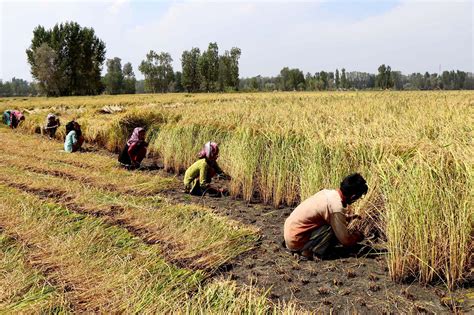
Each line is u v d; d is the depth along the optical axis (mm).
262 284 4180
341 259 4746
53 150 12594
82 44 75875
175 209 6297
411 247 4105
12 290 3834
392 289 4004
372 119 10234
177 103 33625
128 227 5535
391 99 20281
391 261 4152
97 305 3604
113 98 49719
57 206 6340
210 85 97375
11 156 10992
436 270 4027
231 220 5941
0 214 5895
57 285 3965
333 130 7621
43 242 4941
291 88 105000
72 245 4789
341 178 5996
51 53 72562
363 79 158750
